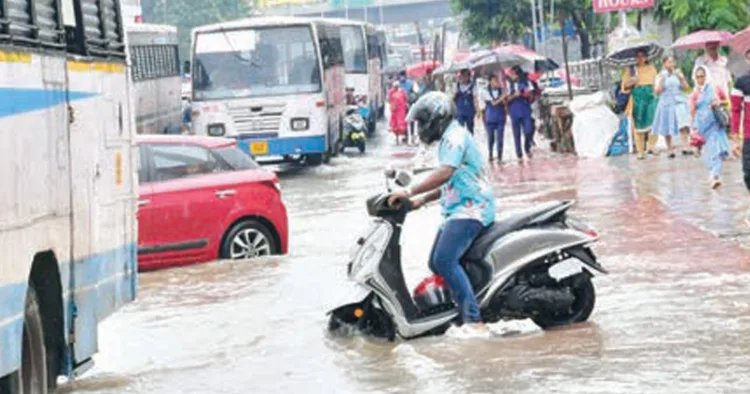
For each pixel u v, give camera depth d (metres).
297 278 17.84
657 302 14.45
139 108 39.81
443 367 11.99
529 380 11.33
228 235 19.83
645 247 18.33
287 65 39.31
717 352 12.00
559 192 26.97
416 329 13.08
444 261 13.07
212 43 39.25
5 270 9.09
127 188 12.94
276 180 20.34
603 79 42.19
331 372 12.10
